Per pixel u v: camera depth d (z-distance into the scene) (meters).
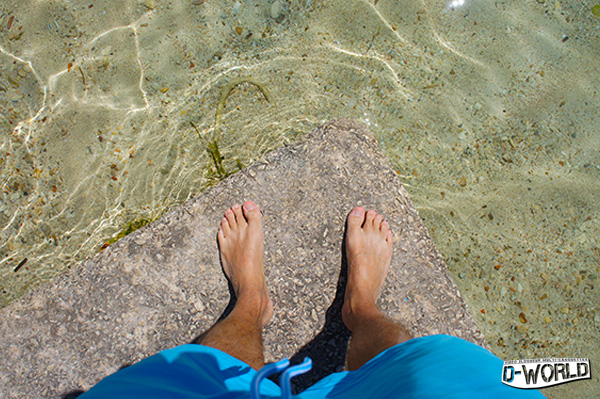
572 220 2.20
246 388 1.26
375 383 1.19
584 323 2.12
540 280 2.17
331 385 1.40
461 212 2.22
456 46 2.32
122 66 2.26
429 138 2.26
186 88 2.25
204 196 1.91
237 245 1.83
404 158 2.25
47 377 1.77
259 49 2.28
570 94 2.28
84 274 1.84
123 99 2.25
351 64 2.29
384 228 1.88
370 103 2.27
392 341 1.45
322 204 1.91
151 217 2.18
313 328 1.81
